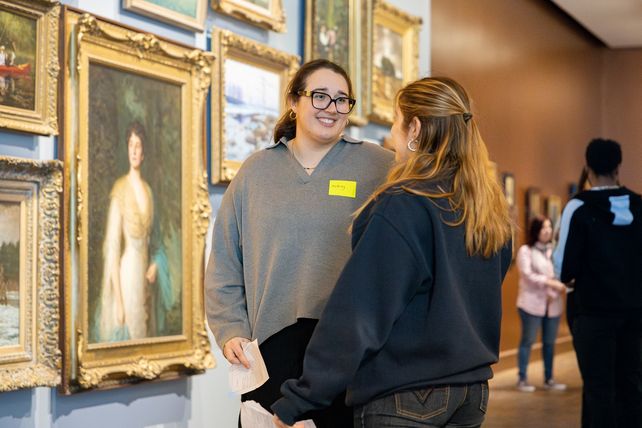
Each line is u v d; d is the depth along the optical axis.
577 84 15.05
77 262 4.29
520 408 8.76
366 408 2.49
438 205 2.50
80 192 4.29
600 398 5.07
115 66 4.53
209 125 5.25
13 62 3.99
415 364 2.46
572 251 5.14
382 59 6.95
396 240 2.42
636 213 5.10
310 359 2.41
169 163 4.90
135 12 4.75
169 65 4.88
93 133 4.40
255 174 3.33
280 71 5.80
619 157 5.28
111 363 4.47
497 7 11.97
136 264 4.66
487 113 11.66
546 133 13.73
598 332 5.10
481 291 2.58
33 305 4.05
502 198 2.68
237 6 5.41
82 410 4.37
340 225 3.16
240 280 3.35
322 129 3.21
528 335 10.03
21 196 4.02
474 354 2.45
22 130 4.00
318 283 3.12
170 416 4.94
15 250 3.99
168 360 4.82
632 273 5.05
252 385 3.05
